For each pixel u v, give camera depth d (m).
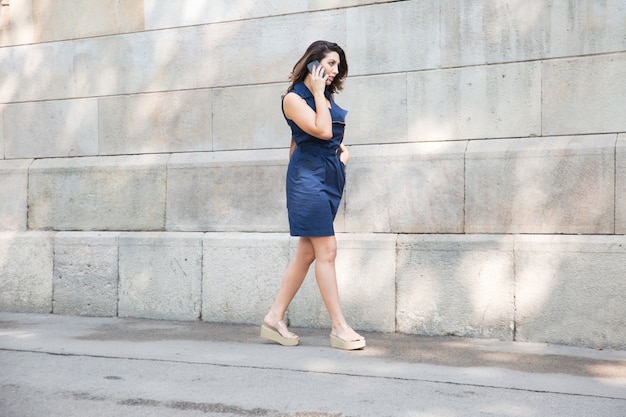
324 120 4.50
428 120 5.31
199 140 6.11
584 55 4.85
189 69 6.14
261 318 5.66
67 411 3.27
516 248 4.88
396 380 3.77
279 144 5.83
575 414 3.18
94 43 6.50
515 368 4.06
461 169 5.12
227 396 3.49
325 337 5.09
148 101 6.30
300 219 4.62
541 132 4.98
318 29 5.67
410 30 5.37
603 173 4.72
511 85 5.06
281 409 3.27
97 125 6.49
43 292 6.45
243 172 5.84
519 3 5.03
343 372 3.95
